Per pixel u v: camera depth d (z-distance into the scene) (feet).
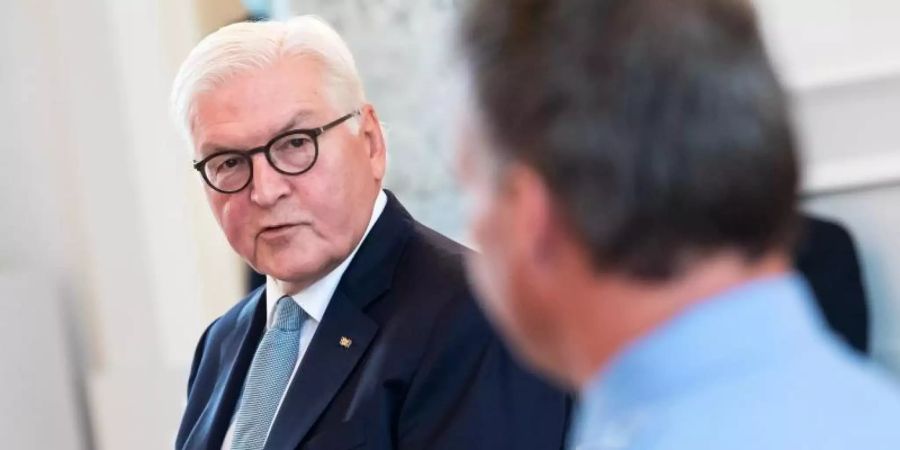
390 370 19.81
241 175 21.24
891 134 37.17
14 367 39.40
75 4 40.98
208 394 23.49
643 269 8.78
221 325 24.30
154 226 41.39
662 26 8.72
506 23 9.16
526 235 9.25
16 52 41.39
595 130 8.66
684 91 8.61
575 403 19.62
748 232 8.76
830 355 9.02
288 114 20.95
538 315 9.68
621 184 8.64
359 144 21.66
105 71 40.91
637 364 8.88
